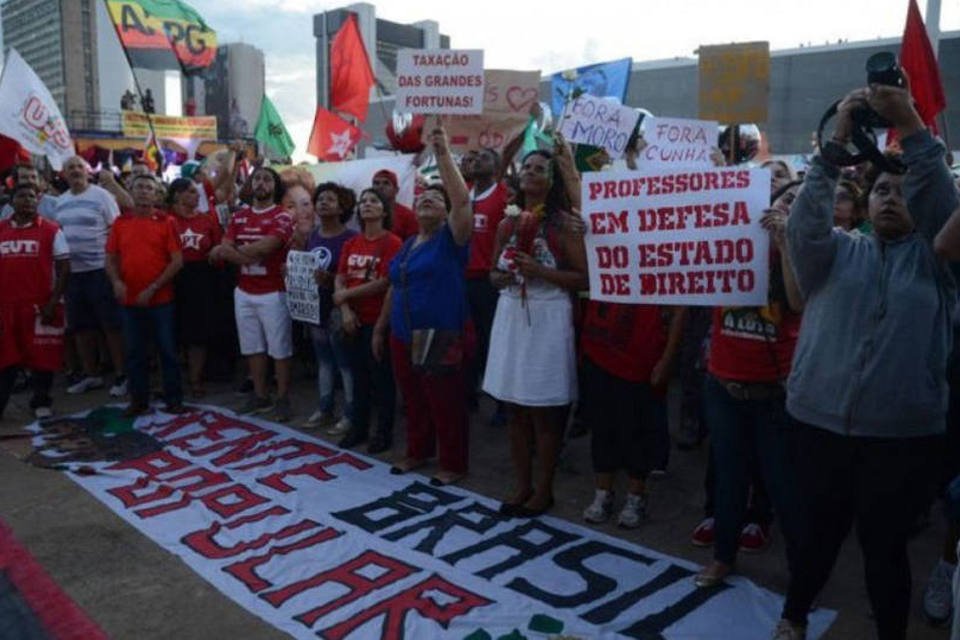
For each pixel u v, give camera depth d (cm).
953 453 339
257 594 356
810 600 296
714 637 317
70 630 329
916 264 254
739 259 333
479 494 466
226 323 695
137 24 824
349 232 574
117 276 609
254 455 537
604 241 363
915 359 251
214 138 1418
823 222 262
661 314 401
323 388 592
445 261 458
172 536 416
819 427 269
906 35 523
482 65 486
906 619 270
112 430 594
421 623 327
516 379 411
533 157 409
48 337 618
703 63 387
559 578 366
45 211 740
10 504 461
